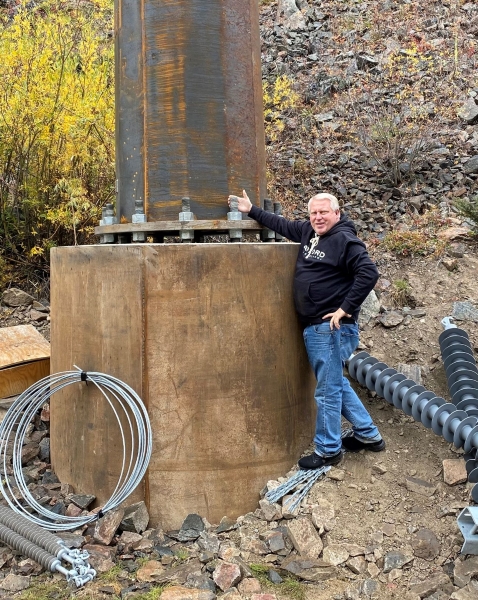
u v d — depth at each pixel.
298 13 11.43
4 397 4.82
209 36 3.95
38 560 3.30
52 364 4.21
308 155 8.06
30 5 8.00
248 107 4.11
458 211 6.62
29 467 4.40
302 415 4.09
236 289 3.69
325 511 3.65
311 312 3.82
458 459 4.05
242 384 3.73
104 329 3.73
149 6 3.93
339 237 3.73
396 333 5.26
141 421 3.59
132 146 4.06
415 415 4.19
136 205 3.93
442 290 5.63
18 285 6.68
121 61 4.12
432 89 8.87
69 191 5.79
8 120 6.21
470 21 10.32
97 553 3.38
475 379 4.50
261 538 3.55
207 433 3.66
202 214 3.95
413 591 3.18
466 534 3.34
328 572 3.29
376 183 7.37
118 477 3.74
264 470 3.83
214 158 3.97
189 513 3.67
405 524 3.62
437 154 7.64
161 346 3.62
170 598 3.03
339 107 8.87
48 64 6.21
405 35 10.32
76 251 3.88
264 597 3.08
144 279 3.60
